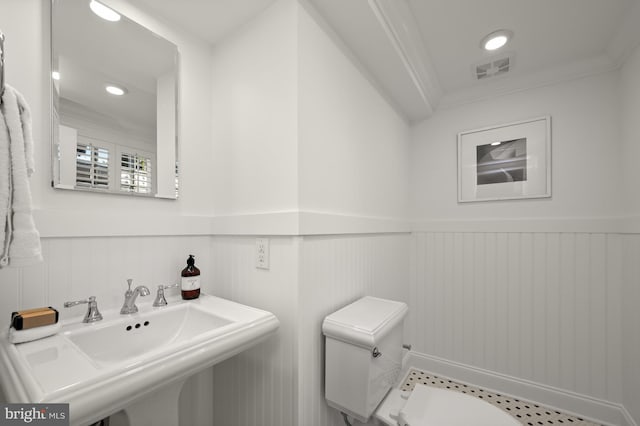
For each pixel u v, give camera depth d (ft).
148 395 2.10
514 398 6.00
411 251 7.54
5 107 2.02
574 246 5.67
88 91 3.26
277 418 3.50
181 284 3.94
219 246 4.39
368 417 3.32
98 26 3.37
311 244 3.63
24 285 2.75
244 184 4.09
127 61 3.62
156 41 3.91
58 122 3.01
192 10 3.92
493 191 6.59
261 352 3.70
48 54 2.98
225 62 4.46
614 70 5.49
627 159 5.10
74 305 2.93
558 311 5.77
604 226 5.41
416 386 3.95
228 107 4.38
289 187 3.54
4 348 2.27
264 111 3.86
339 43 4.44
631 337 4.88
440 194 7.30
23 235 2.07
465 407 3.46
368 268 5.20
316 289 3.72
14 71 2.76
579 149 5.77
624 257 5.14
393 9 4.17
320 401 3.73
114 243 3.43
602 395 5.32
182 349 2.29
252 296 3.86
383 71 5.42
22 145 2.11
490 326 6.43
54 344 2.38
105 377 1.85
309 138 3.71
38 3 2.94
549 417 5.42
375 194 5.61
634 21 4.47
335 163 4.28
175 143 4.11
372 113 5.51
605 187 5.50
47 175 2.93
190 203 4.29
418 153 7.67
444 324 6.99
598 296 5.43
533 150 6.19
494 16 4.56
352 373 3.41
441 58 5.70
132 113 3.64
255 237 3.85
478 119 6.88
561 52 5.47
